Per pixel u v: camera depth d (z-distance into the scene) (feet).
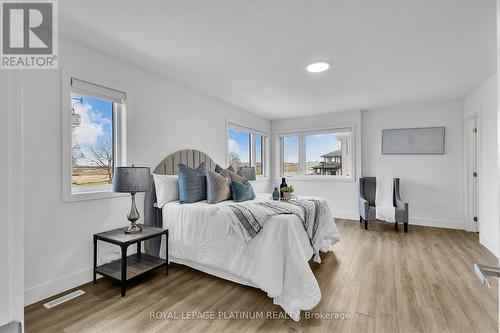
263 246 6.97
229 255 7.63
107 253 8.41
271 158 19.74
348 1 5.80
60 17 6.40
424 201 14.99
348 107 15.75
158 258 8.69
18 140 1.68
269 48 8.07
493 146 10.41
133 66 9.33
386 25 6.76
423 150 14.88
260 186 18.29
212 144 13.43
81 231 7.74
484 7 5.96
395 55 8.54
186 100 11.75
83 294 7.11
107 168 8.78
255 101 14.28
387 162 15.90
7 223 1.63
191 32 7.14
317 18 6.47
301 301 6.15
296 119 18.65
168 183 9.53
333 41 7.63
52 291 7.02
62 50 7.29
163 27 6.89
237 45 7.89
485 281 2.27
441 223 14.56
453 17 6.37
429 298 6.86
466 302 6.65
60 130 7.23
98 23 6.68
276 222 6.97
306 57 8.70
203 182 9.80
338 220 16.39
